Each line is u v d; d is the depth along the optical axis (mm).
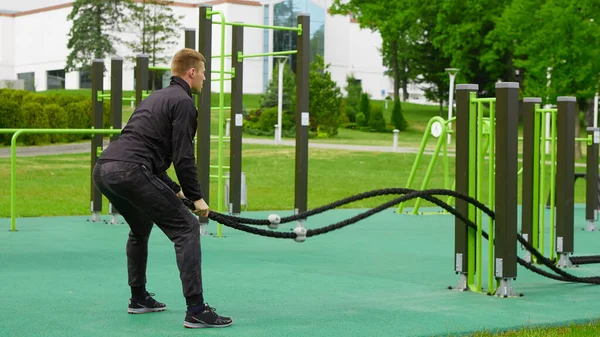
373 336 5691
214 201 18578
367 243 11547
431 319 6340
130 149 5625
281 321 6156
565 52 36031
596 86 37219
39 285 7598
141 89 13633
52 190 20453
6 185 21375
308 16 12438
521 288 7996
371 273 8758
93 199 13742
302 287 7777
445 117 65062
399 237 12375
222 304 6844
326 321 6184
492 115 7672
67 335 5555
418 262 9656
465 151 7500
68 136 38875
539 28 38031
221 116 11992
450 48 57281
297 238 6188
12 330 5695
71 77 68000
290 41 66250
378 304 6949
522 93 52094
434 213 16391
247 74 66500
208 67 11922
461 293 7586
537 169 9523
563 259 9586
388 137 50594
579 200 21016
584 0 35781
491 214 7488
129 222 6125
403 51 67812
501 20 47469
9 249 10211
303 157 12547
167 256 9734
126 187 5582
